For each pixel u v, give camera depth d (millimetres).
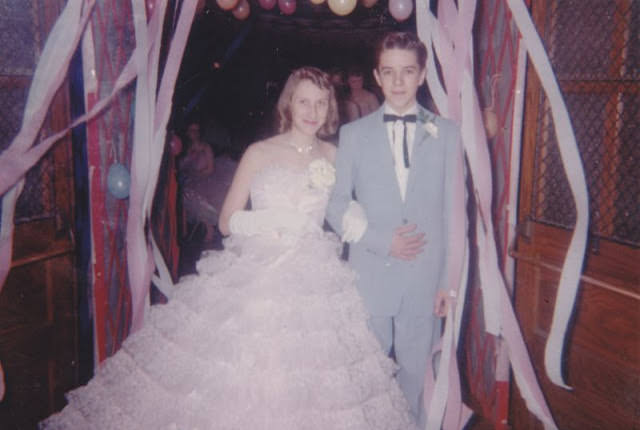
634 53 2387
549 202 2855
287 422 2072
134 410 2209
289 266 2373
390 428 2178
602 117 2527
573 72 2668
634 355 2379
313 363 2180
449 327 2455
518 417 3096
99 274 2953
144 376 2281
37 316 2773
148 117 2457
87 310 3090
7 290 2627
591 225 2578
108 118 2951
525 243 2922
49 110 2748
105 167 2973
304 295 2301
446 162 2561
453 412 2496
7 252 2205
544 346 2848
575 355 2664
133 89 3061
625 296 2402
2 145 2582
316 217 2521
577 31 2629
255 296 2285
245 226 2451
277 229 2457
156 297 3695
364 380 2229
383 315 2621
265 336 2197
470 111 2416
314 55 8969
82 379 3057
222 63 8094
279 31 8625
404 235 2537
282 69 8711
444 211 2609
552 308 2801
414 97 2615
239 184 2531
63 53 2152
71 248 2887
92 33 2773
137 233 2553
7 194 2180
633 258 2357
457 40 2375
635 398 2383
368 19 8602
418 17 2432
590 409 2605
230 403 2109
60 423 2254
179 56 2441
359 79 6230
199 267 2477
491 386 3256
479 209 2473
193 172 6836
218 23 8000
